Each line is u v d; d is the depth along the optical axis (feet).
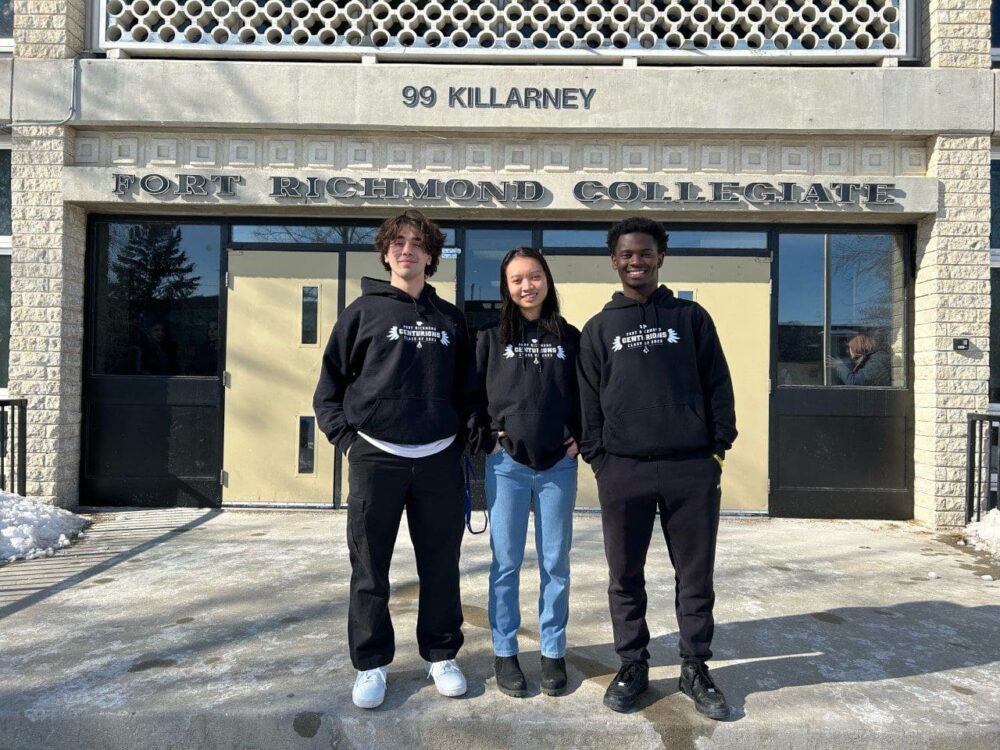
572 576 13.70
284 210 19.35
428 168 19.22
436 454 8.72
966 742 8.06
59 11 18.90
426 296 9.15
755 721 8.17
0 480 17.83
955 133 18.62
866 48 19.30
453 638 8.89
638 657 8.60
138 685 8.86
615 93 18.75
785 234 19.95
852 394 19.63
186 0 19.35
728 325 19.83
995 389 19.67
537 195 18.85
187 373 20.02
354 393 8.64
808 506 19.61
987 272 18.57
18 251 18.69
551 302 9.09
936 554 15.85
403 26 19.34
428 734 8.09
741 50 19.12
